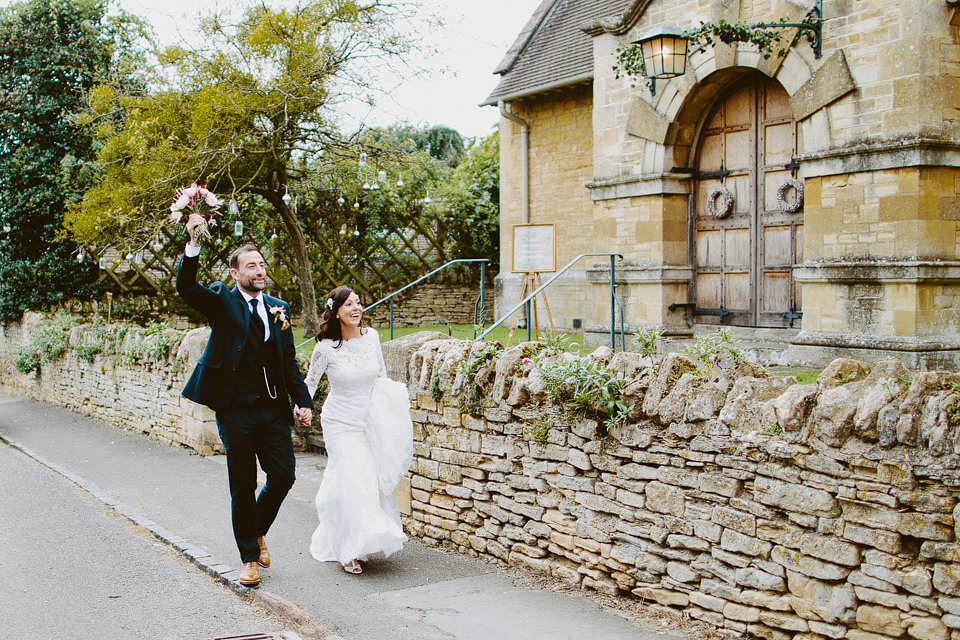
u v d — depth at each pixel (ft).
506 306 56.44
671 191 37.35
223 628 14.85
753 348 33.35
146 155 44.62
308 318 51.39
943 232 28.53
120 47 63.98
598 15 52.47
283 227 60.39
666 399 15.10
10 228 61.82
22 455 34.50
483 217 68.13
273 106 43.24
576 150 51.78
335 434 18.29
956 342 28.81
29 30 61.93
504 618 15.35
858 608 12.46
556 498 17.31
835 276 30.19
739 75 35.45
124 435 38.96
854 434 12.50
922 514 11.73
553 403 17.25
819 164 30.94
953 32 28.22
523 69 55.52
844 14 30.01
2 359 67.05
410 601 16.35
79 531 21.58
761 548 13.66
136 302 61.87
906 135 28.17
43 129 62.23
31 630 14.79
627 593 16.05
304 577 17.84
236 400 16.70
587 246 51.37
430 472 20.61
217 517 22.99
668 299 37.58
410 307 65.72
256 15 45.14
